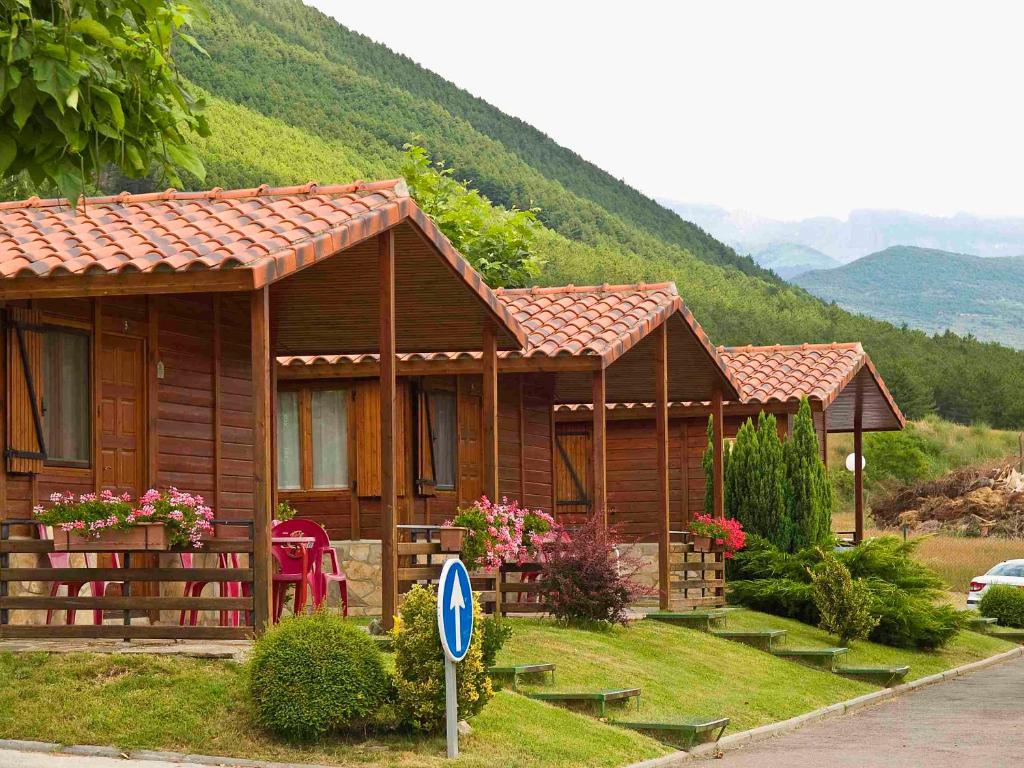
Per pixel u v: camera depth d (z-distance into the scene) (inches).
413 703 429.1
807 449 1011.3
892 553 972.6
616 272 4877.0
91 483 552.4
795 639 847.1
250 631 473.1
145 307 584.1
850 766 487.8
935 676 838.5
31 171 382.9
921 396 3294.8
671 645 711.1
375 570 778.8
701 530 893.2
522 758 431.8
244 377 650.2
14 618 515.8
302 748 418.3
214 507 618.5
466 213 1588.3
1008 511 2047.2
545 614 762.8
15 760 390.3
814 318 4820.4
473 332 699.4
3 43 349.4
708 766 486.0
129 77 386.6
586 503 1082.1
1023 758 509.4
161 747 412.8
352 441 817.5
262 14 5743.1
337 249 521.7
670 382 945.5
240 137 3575.3
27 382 521.7
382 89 5536.4
